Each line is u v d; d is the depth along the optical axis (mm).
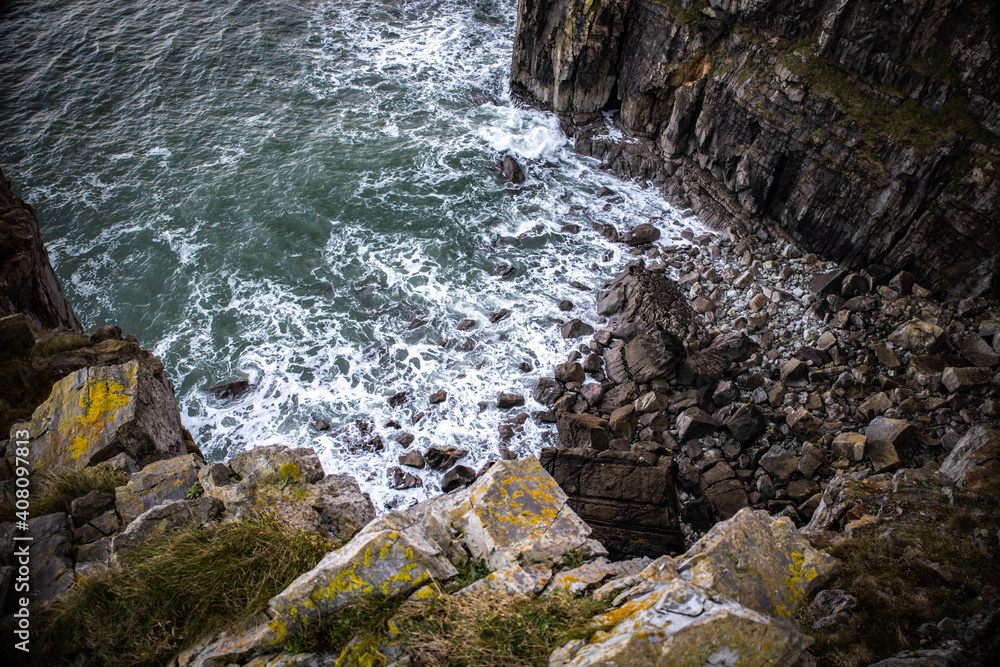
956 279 22422
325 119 33031
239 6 40062
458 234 27531
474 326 23781
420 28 40188
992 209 21000
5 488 9492
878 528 13359
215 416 20562
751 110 26000
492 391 21719
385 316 24109
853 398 20266
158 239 26484
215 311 23969
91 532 8547
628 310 23750
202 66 35719
